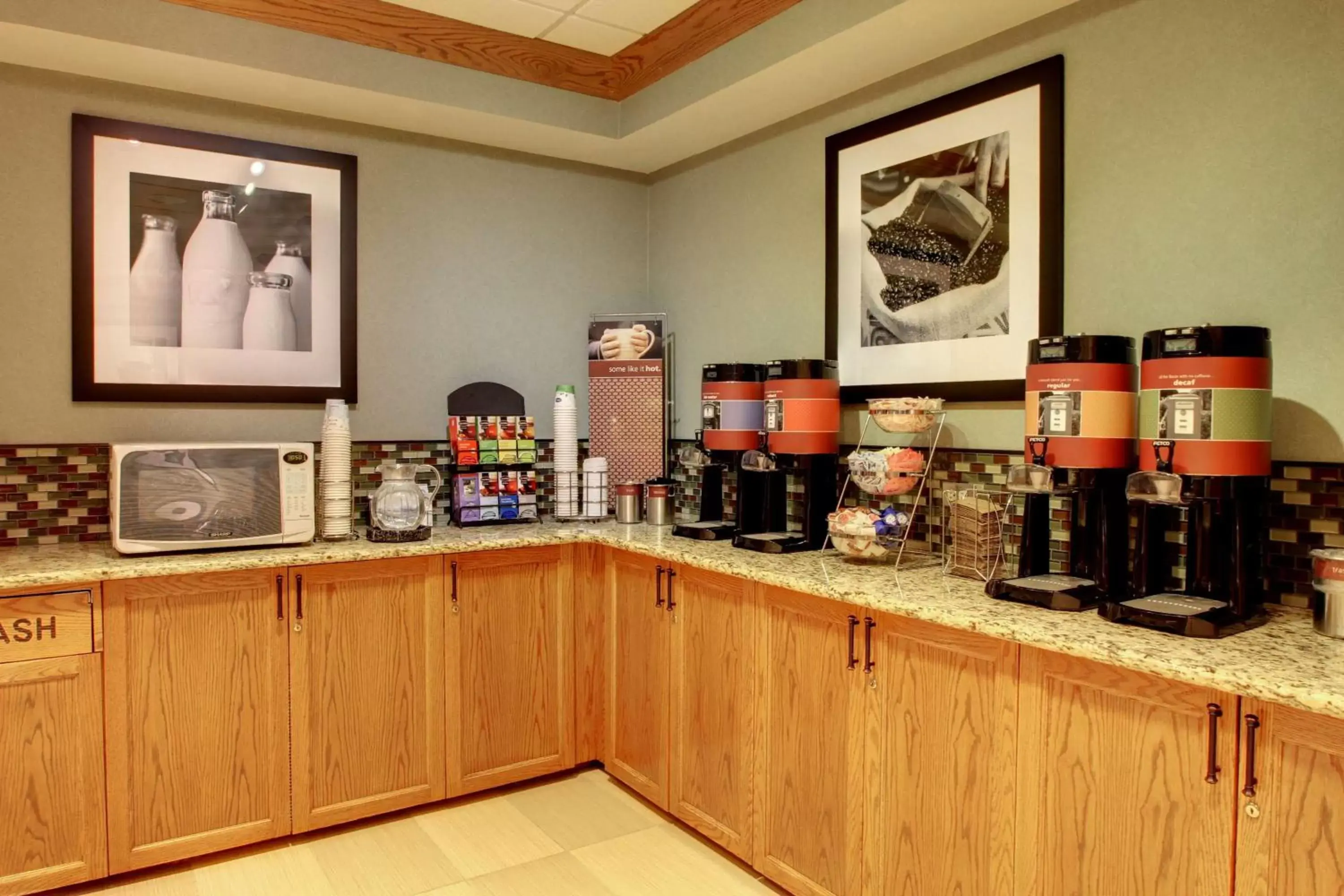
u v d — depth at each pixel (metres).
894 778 2.00
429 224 3.33
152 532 2.48
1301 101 1.84
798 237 3.09
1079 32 2.23
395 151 3.26
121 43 2.50
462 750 2.86
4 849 2.22
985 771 1.80
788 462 2.66
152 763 2.39
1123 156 2.14
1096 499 1.97
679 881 2.44
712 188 3.49
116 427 2.81
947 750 1.88
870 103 2.80
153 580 2.37
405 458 3.27
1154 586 1.85
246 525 2.60
